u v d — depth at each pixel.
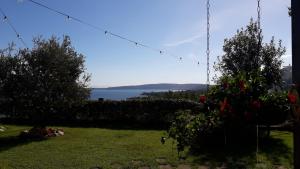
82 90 11.93
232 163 7.00
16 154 8.03
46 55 11.10
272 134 10.77
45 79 11.05
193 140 4.74
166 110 14.84
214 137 5.87
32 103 11.09
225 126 4.54
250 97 4.57
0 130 12.36
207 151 8.02
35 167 6.77
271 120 8.40
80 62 12.08
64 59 11.52
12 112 11.37
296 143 2.54
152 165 6.89
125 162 7.14
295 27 2.51
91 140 9.99
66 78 11.50
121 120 15.46
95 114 15.67
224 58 14.32
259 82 5.61
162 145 9.06
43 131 10.82
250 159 7.33
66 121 15.55
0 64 10.80
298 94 2.51
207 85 8.64
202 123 4.66
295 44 2.52
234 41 14.12
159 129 13.31
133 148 8.63
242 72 5.42
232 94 4.59
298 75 2.51
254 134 8.71
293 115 2.55
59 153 8.07
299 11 2.49
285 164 6.87
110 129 13.10
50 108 11.50
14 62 10.94
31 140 10.07
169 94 16.50
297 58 2.51
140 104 15.22
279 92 8.55
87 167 6.76
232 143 8.51
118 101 15.53
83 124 15.16
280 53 13.42
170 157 7.54
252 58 13.68
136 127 14.02
